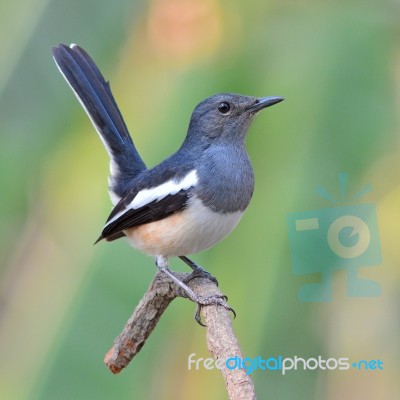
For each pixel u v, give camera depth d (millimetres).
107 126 10516
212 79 8992
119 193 10398
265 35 9070
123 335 8312
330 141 8391
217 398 9422
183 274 9336
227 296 8445
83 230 9844
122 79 9914
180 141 8984
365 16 8828
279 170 8477
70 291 8797
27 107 9875
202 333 9734
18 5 10016
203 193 9602
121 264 9000
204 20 9414
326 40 8711
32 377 8367
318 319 10688
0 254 11188
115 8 10031
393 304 11648
